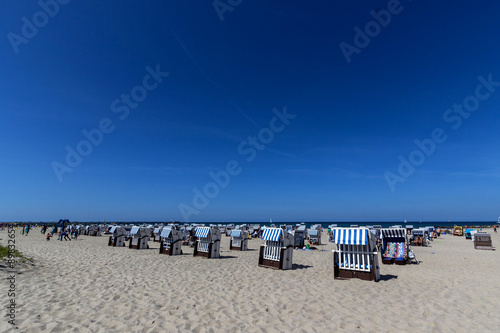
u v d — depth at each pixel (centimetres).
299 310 620
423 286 851
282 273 1053
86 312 586
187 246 2150
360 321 556
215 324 535
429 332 502
